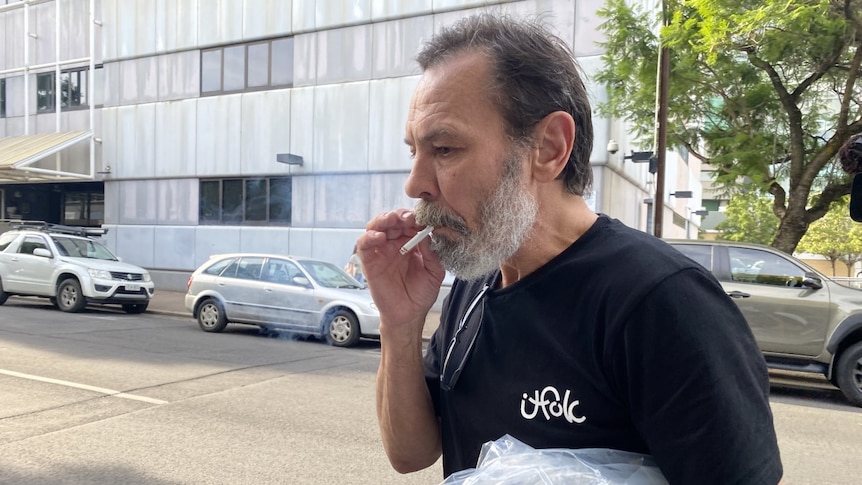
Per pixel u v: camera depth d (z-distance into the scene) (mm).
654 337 939
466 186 1090
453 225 1126
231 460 4039
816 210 9516
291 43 15312
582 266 1062
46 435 4430
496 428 1148
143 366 6926
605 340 1001
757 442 897
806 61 8938
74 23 18734
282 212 15438
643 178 16469
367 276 1407
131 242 17672
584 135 1171
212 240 16359
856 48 9023
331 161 14734
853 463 4426
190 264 16719
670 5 9844
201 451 4191
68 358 7227
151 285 12828
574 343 1046
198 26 16547
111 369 6699
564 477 958
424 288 1398
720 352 923
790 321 6801
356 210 14445
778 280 7027
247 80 15969
